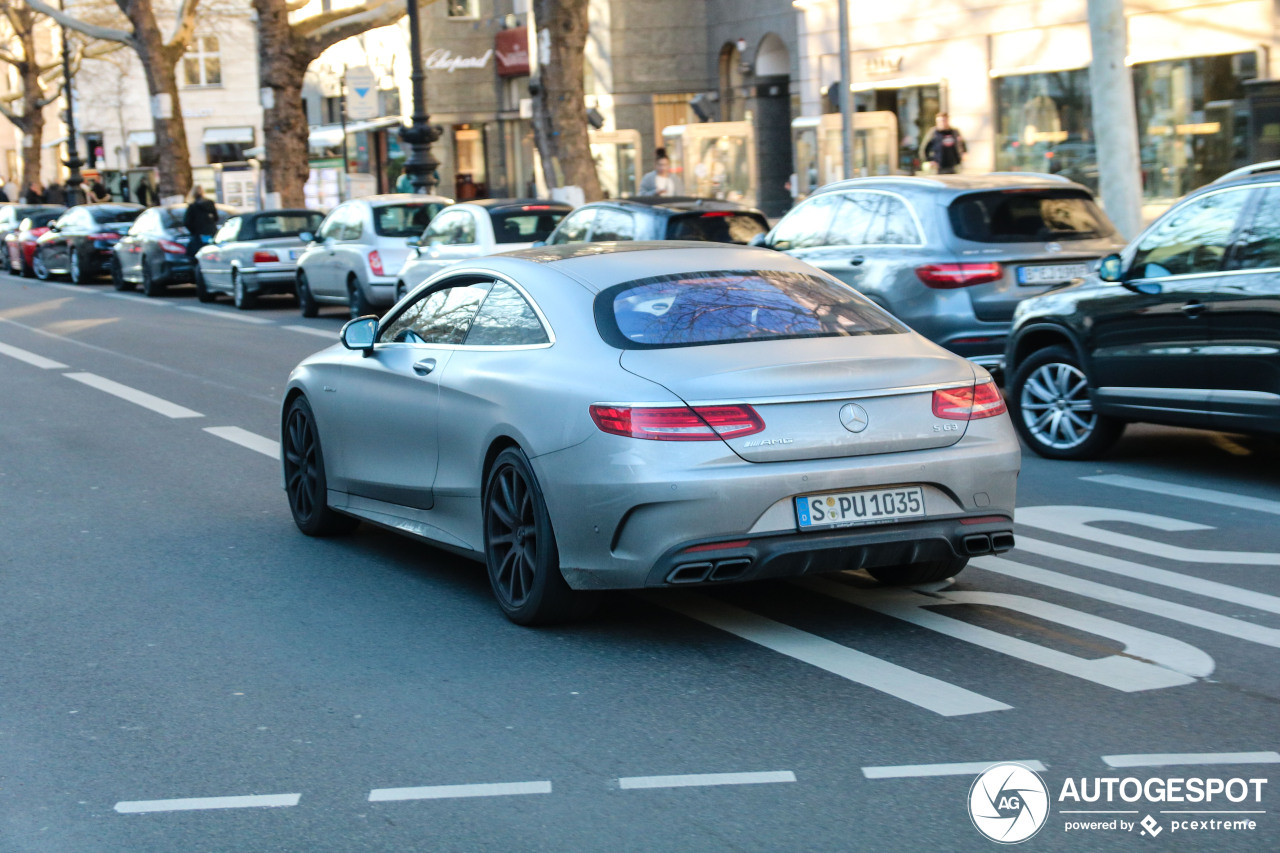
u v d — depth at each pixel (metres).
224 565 7.46
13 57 58.25
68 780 4.57
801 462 5.54
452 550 6.78
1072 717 4.87
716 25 42.16
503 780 4.45
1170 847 3.87
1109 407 9.54
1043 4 25.47
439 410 6.70
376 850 3.97
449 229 19.03
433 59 48.38
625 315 6.06
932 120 28.20
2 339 19.98
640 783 4.39
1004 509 5.91
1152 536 7.61
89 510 8.95
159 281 27.95
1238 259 8.62
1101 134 14.90
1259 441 10.56
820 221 12.70
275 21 34.09
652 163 43.03
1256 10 21.84
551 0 24.97
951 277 11.17
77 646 6.05
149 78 39.66
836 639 5.86
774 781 4.37
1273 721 4.79
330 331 20.28
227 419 12.49
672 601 6.52
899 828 4.01
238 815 4.24
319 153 53.72
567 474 5.71
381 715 5.09
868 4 29.20
